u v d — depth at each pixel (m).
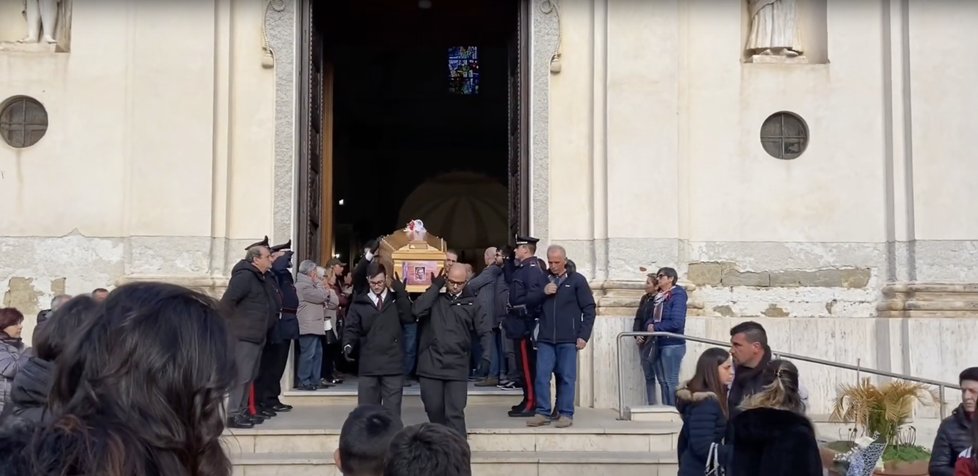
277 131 11.09
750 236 11.27
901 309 10.87
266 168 11.05
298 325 9.96
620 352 9.78
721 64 11.44
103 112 10.93
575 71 11.34
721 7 11.48
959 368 10.55
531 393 9.46
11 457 1.67
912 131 11.04
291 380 10.83
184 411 1.74
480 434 8.53
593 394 10.61
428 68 24.67
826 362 9.44
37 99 10.94
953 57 11.09
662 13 11.13
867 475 5.79
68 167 10.88
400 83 24.70
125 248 10.77
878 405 7.50
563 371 8.87
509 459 8.09
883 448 6.15
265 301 8.53
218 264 10.77
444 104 24.95
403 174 25.83
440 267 11.09
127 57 10.97
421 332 8.24
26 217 10.83
